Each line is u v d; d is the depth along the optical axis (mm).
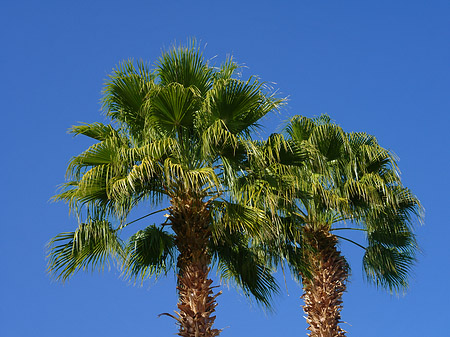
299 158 11148
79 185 9812
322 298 12930
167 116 10555
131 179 9609
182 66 11164
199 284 9852
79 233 10141
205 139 10078
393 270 13945
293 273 13820
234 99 10398
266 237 10523
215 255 12156
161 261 11750
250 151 10469
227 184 10562
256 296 12430
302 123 13969
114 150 10141
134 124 11305
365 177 12977
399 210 13695
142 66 11109
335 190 13086
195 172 9906
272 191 11164
